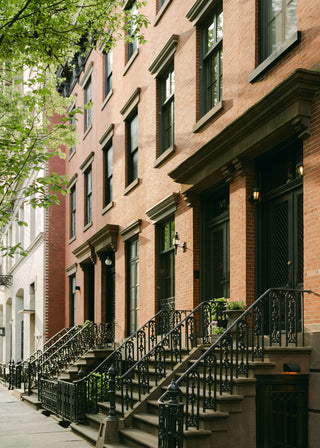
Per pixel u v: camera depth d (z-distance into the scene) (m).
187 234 12.02
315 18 7.96
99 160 19.92
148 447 7.79
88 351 15.98
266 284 9.48
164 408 7.02
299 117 7.89
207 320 10.21
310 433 7.52
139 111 15.82
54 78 17.31
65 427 12.30
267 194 9.52
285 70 8.68
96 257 19.61
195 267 11.68
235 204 9.93
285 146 9.01
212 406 7.52
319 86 7.80
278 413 7.70
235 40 10.37
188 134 12.25
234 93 10.31
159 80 14.57
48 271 25.09
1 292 42.38
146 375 10.94
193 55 12.16
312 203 7.76
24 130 12.29
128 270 16.52
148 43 15.19
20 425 12.32
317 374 7.52
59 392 12.98
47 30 9.56
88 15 11.05
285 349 7.68
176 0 13.27
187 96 12.41
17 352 34.62
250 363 7.73
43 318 24.73
